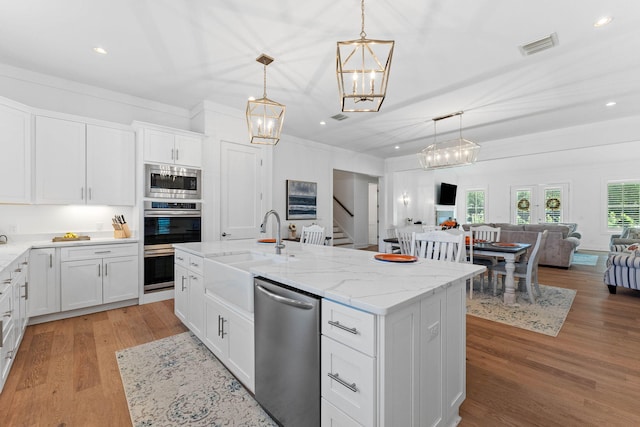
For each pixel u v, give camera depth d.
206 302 2.33
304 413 1.40
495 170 11.01
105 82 3.47
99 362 2.24
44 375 2.05
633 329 2.86
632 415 1.65
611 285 4.07
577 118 4.55
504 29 2.42
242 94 3.81
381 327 1.10
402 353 1.21
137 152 3.60
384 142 6.32
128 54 2.84
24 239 3.18
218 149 4.16
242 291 1.83
